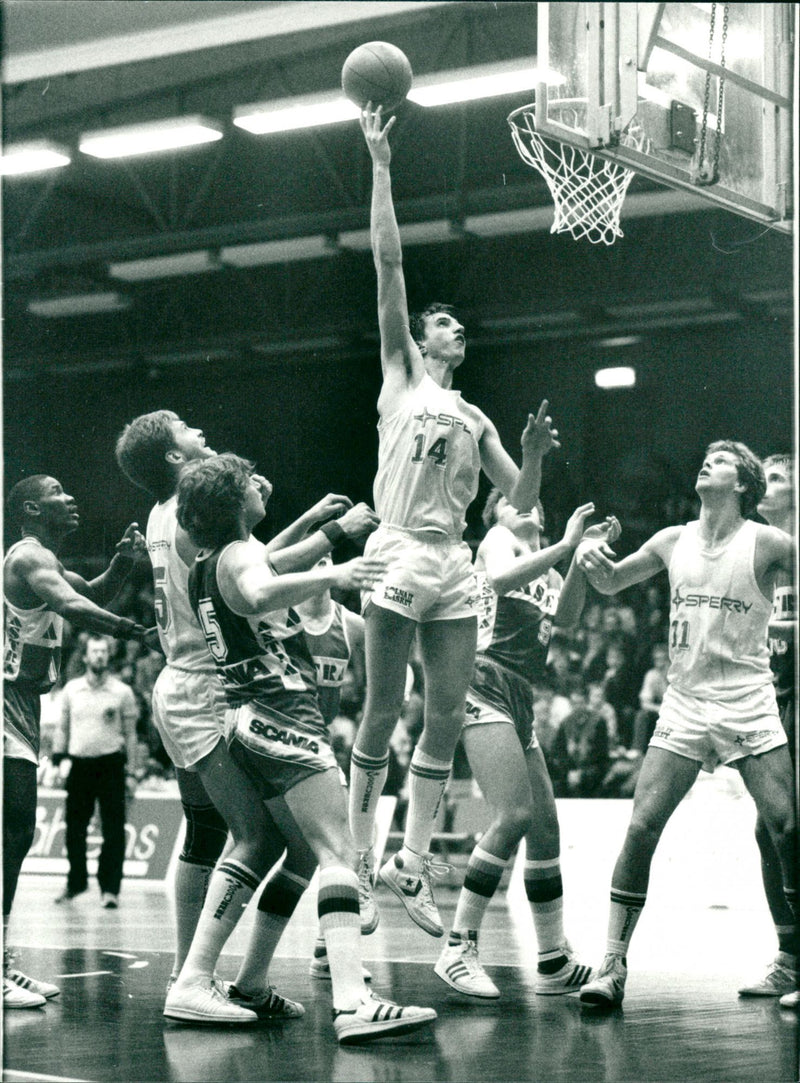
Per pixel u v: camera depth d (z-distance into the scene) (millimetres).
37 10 11898
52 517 4434
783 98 5902
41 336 17375
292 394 17188
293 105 12727
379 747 4398
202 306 16828
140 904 9398
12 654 4195
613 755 12391
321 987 4594
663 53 5332
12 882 4215
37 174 15359
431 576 4184
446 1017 3869
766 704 4023
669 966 5680
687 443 15078
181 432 4219
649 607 13562
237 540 3602
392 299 4277
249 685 3518
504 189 13508
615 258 14516
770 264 14008
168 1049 3301
